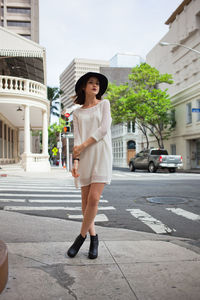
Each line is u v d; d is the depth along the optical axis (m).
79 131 3.03
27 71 24.62
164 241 3.67
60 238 3.81
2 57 20.42
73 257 3.00
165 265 2.76
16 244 3.47
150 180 13.84
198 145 26.97
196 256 3.04
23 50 18.23
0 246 2.56
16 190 9.42
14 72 24.97
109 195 8.61
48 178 14.91
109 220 5.32
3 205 6.64
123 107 29.64
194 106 26.00
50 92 49.78
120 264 2.79
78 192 9.04
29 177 15.38
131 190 9.78
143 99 28.88
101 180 2.85
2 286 2.21
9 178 14.68
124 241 3.66
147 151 23.80
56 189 9.79
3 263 2.25
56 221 4.97
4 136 23.81
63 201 7.31
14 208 6.29
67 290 2.25
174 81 31.77
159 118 28.66
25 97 18.02
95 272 2.59
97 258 2.97
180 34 29.14
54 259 2.93
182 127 28.36
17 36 18.27
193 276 2.51
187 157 27.52
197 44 26.53
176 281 2.41
